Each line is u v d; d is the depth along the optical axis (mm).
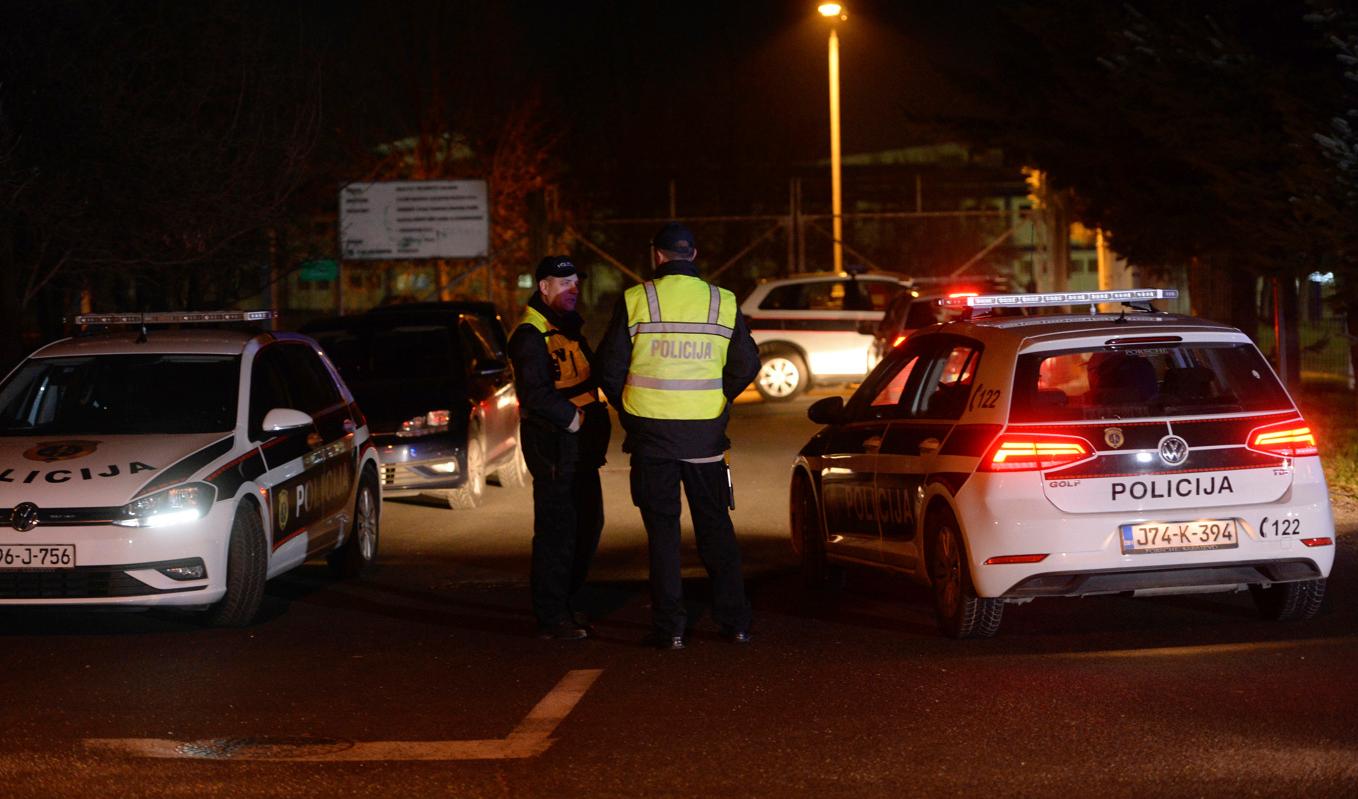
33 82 13117
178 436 8641
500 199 34531
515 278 34812
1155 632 7777
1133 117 14438
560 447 7945
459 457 13289
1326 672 6664
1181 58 13117
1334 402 19266
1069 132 17875
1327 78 12195
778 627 8227
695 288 7586
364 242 27016
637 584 9867
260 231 16469
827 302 24406
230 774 5551
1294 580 7473
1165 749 5582
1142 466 7281
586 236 39781
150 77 14625
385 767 5617
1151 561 7242
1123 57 13656
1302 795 5031
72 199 13461
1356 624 7820
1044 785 5227
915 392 8445
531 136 36344
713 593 7754
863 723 6086
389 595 9578
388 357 14156
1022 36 18359
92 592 7949
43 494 7996
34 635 8297
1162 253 18344
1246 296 18141
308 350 10391
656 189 41969
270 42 15883
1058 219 26641
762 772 5461
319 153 17172
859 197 40562
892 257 39906
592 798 5215
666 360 7523
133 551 7941
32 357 9438
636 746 5836
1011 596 7332
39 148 13195
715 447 7625
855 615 8562
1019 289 29484
